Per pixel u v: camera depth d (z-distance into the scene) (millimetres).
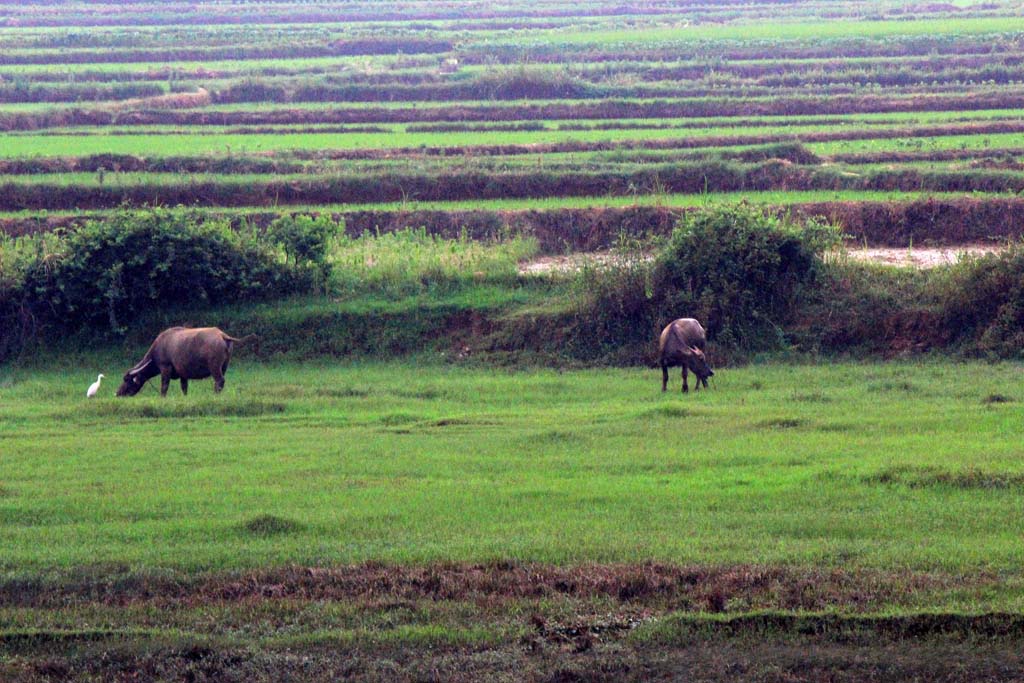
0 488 48844
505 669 33219
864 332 80125
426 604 36250
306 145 150250
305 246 89875
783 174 121625
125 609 36500
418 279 90812
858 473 47219
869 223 105750
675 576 37312
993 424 55875
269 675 33219
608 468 50688
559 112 177000
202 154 134375
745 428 57250
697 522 42312
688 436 55875
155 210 89938
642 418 60594
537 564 38375
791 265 83250
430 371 80375
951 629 34000
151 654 33875
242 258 89750
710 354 79625
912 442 52844
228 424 63219
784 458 50625
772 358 79562
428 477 50125
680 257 83312
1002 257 79500
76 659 33781
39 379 82562
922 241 104125
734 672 32906
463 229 102438
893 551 38688
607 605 36125
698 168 122312
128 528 42938
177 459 54344
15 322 87062
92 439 59062
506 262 93000
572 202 113625
